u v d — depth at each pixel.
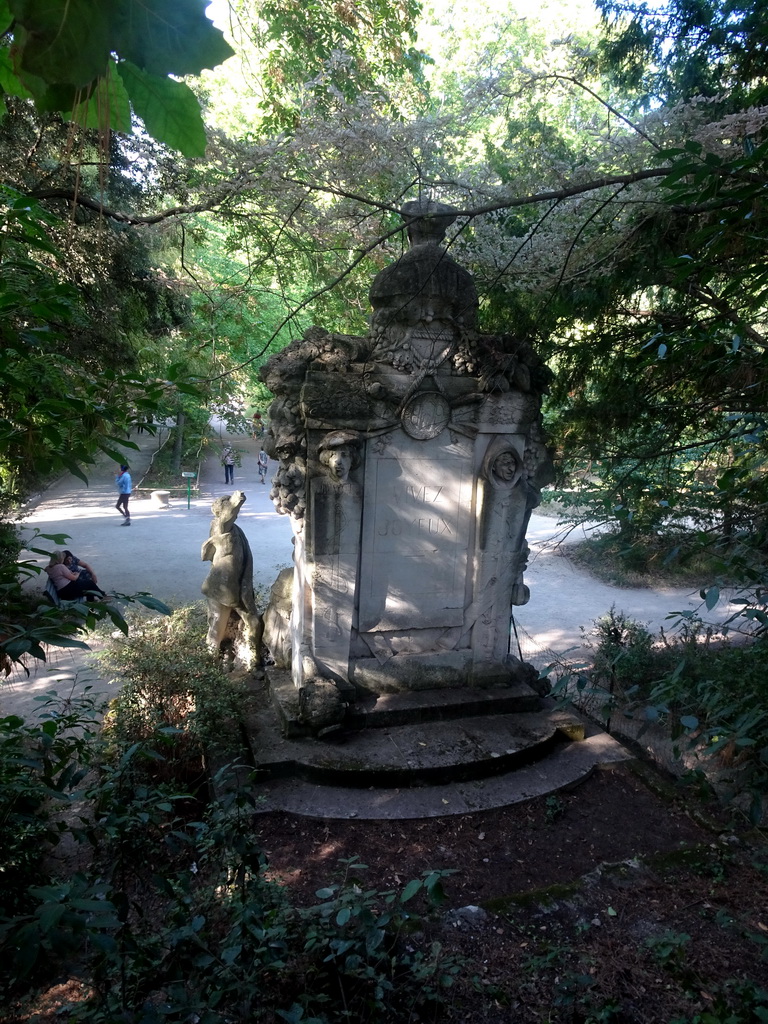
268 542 15.58
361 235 7.21
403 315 6.27
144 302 9.45
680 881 4.82
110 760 4.91
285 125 7.73
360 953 3.10
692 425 5.79
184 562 13.62
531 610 12.00
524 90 5.38
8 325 1.94
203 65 0.77
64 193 5.42
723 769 6.05
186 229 7.69
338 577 6.50
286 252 7.70
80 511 17.97
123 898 2.27
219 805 3.26
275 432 6.37
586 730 6.85
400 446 6.53
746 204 2.36
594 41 12.34
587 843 5.35
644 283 6.32
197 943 2.40
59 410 2.04
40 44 0.71
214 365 7.45
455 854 5.13
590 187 3.47
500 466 6.75
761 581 2.40
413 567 6.82
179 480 22.22
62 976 3.72
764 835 5.09
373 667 6.80
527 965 3.98
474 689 7.00
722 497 3.12
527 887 4.86
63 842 5.08
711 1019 3.42
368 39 8.74
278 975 3.46
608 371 7.33
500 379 6.55
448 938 4.22
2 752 2.22
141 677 6.02
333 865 4.92
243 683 7.06
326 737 6.20
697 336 3.38
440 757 6.01
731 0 6.25
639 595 12.95
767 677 4.62
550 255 6.35
